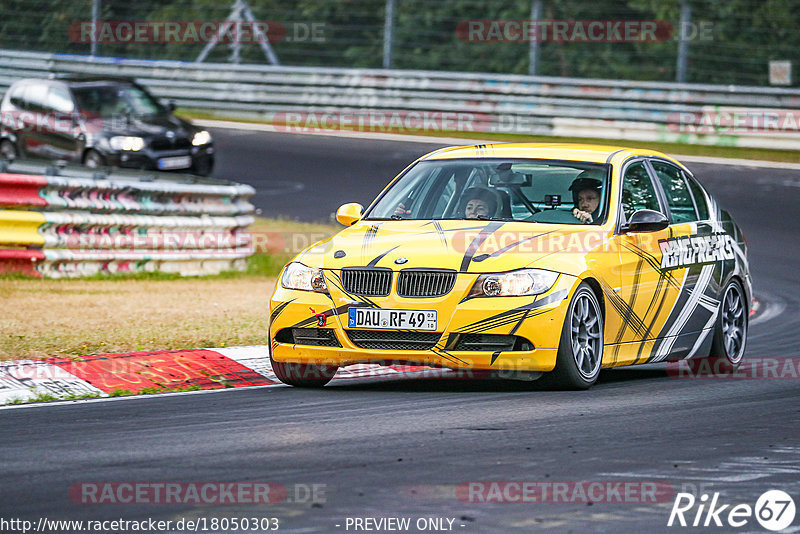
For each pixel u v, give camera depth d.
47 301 42.03
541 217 29.84
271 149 92.69
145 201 53.06
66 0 133.25
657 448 21.38
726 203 72.94
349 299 27.75
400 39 140.62
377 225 30.25
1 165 53.81
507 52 136.12
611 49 131.75
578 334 28.08
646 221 29.88
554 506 17.16
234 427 23.33
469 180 31.16
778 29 124.38
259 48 140.50
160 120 76.56
